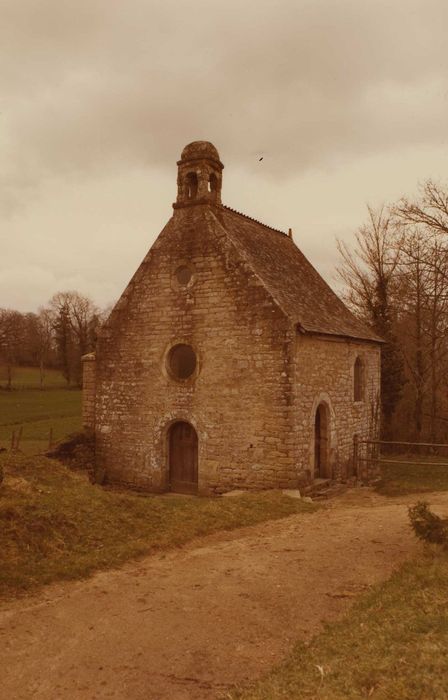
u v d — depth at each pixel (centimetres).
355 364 2103
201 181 1797
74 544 937
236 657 608
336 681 504
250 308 1650
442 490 1884
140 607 732
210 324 1714
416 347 3188
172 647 629
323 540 1051
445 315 3144
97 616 703
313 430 1706
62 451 1817
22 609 716
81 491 1183
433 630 588
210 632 666
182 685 553
